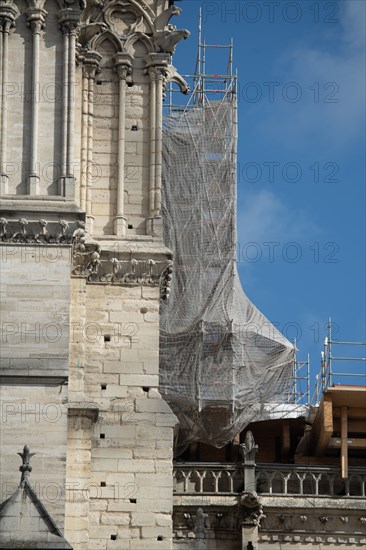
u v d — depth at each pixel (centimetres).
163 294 10375
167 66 10562
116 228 10312
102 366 10150
